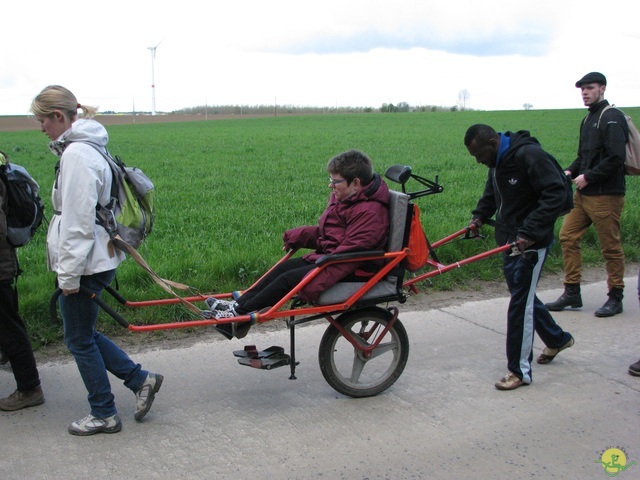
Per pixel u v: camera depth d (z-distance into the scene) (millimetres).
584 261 7832
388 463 3531
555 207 4203
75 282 3465
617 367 4891
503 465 3518
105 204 3598
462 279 6969
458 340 5414
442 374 4746
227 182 15859
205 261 6855
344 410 4168
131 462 3506
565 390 4480
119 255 3732
